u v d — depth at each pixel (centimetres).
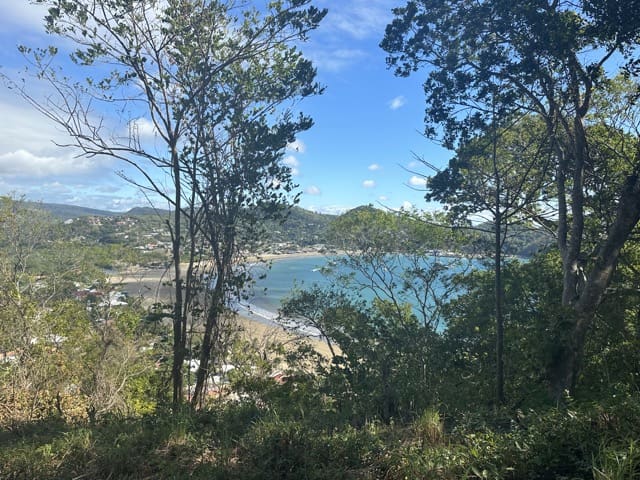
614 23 712
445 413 644
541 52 802
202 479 399
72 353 1363
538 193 1100
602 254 812
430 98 905
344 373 890
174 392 974
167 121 996
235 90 988
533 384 830
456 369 1076
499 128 941
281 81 1028
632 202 786
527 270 1217
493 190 964
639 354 781
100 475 428
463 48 902
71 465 441
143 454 468
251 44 1020
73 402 1091
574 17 778
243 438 489
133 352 1458
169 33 983
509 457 368
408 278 1530
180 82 1009
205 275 991
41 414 843
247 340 1218
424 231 1507
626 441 336
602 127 1055
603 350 906
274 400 749
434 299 1484
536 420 436
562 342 777
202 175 964
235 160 970
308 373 1049
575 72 838
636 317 962
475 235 1259
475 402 810
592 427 385
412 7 885
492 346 1096
